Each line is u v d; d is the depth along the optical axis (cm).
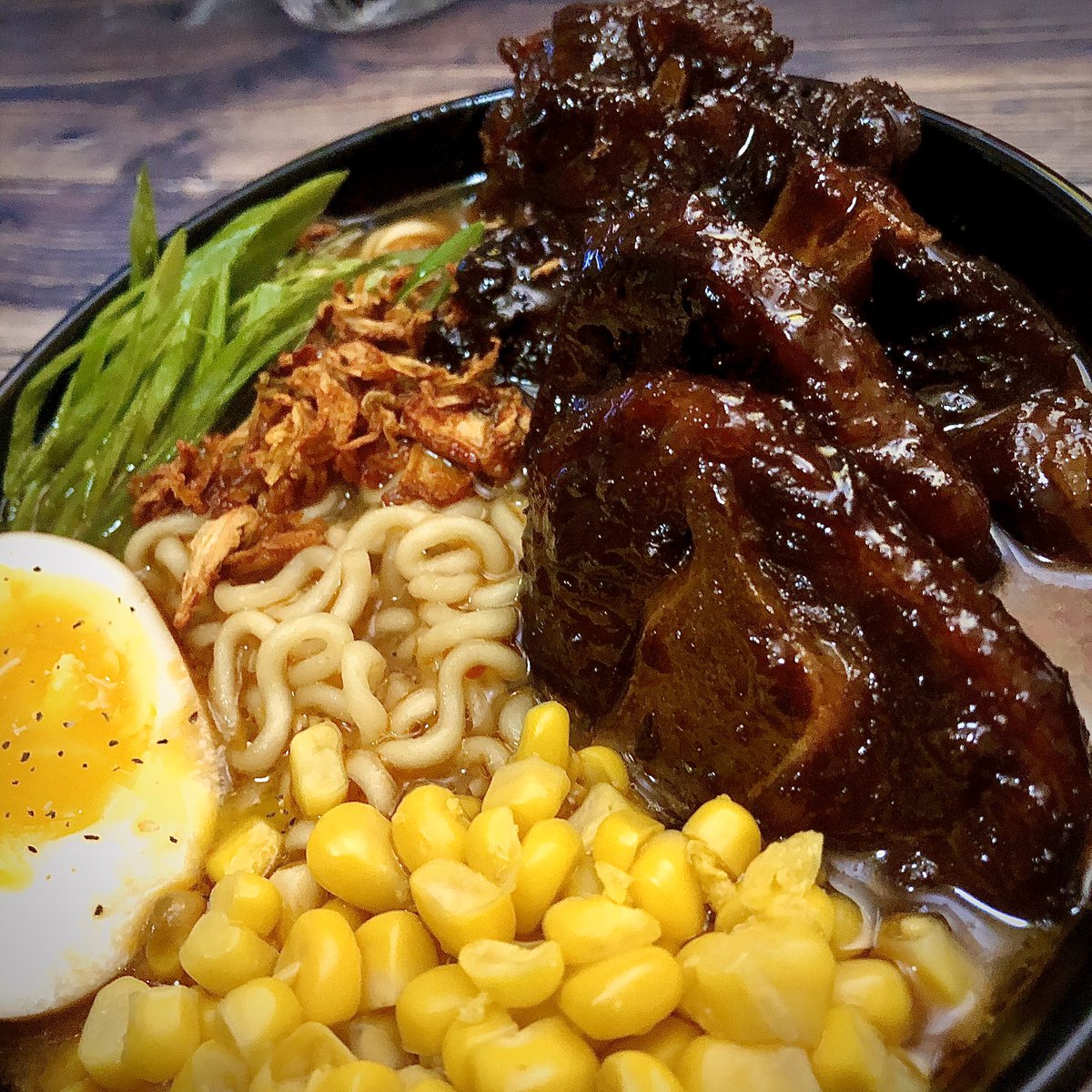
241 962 10
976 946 10
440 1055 10
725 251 11
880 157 14
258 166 20
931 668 10
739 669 10
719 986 9
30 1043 11
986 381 13
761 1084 9
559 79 15
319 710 13
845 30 19
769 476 10
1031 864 10
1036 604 12
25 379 15
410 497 15
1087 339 14
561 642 12
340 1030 10
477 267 15
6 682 13
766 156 14
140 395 15
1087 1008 9
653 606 11
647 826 11
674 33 15
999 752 10
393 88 21
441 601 14
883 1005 10
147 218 16
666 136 14
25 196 20
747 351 11
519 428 15
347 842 11
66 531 15
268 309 16
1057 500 12
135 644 13
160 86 22
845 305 11
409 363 15
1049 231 14
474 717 13
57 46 23
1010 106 17
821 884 11
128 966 11
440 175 18
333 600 14
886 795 10
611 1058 9
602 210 15
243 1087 9
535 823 11
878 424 11
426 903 10
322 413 15
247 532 14
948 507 10
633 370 12
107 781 12
